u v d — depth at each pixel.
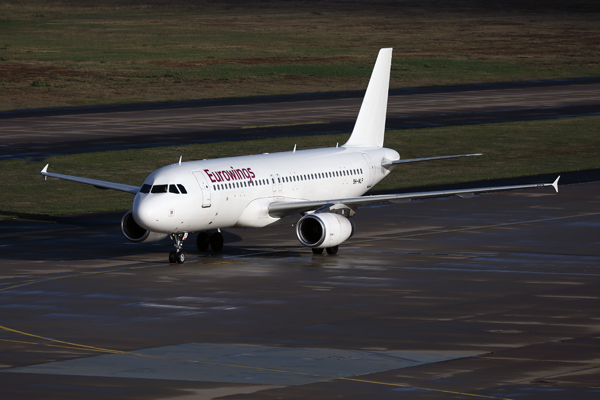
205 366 106.31
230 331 122.69
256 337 119.50
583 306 135.88
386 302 139.38
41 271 165.00
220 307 136.75
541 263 169.88
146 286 151.75
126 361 108.69
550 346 113.56
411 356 109.69
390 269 165.00
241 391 96.75
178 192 164.75
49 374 103.44
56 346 115.88
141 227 170.75
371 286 150.75
